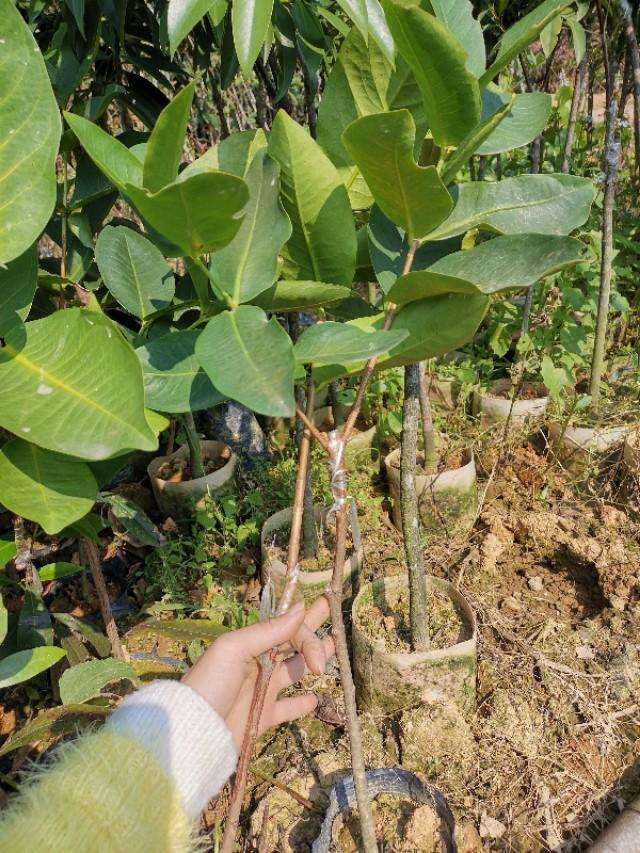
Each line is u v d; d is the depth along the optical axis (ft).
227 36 6.73
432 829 5.16
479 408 9.73
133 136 6.12
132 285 4.53
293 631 3.40
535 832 5.57
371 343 3.10
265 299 3.69
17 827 2.48
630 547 7.99
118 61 7.25
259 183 3.66
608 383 9.87
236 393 2.79
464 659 6.06
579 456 8.95
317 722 6.40
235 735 3.60
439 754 6.01
